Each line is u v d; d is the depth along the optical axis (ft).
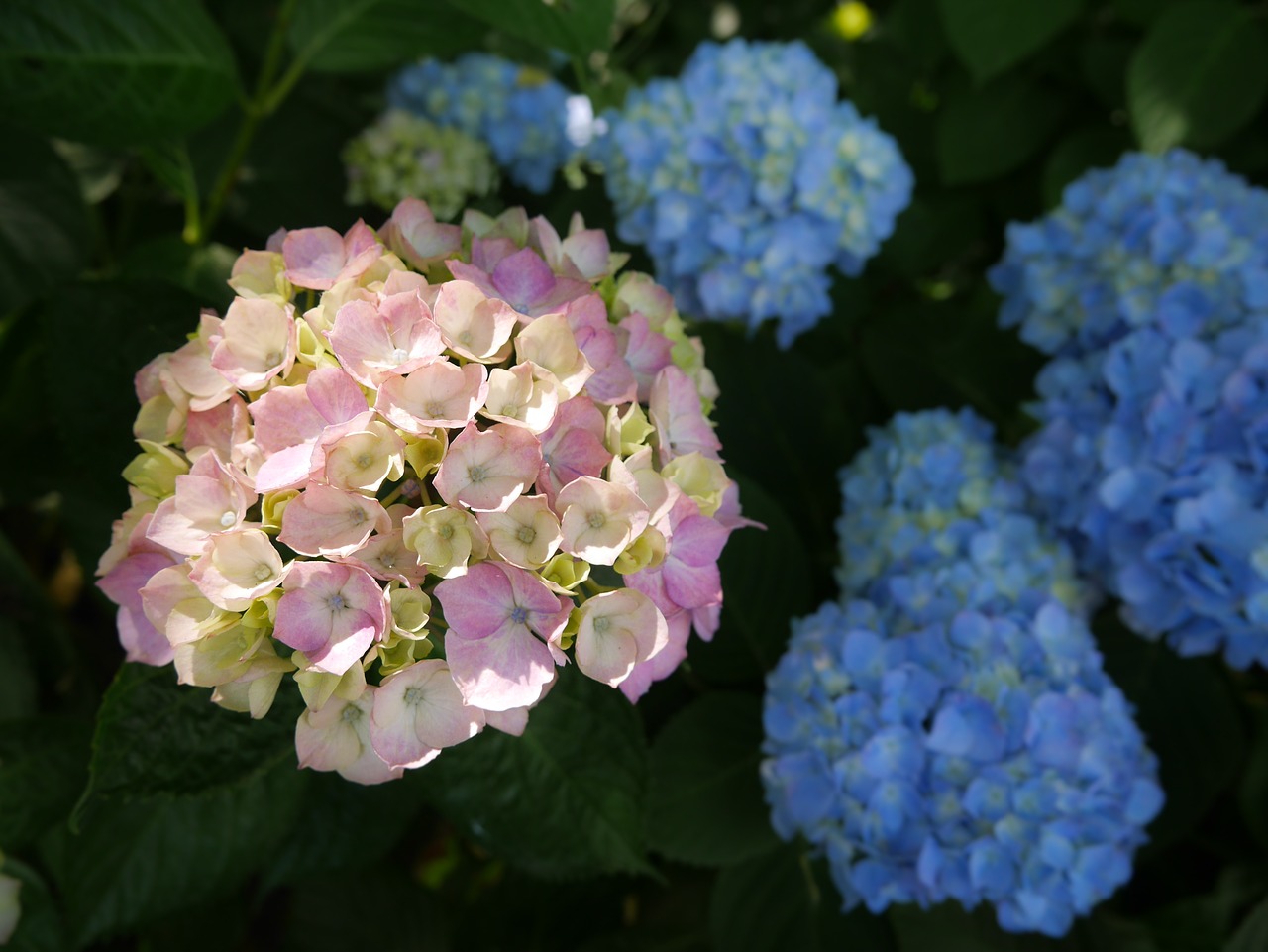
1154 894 2.80
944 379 2.87
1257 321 2.27
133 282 2.04
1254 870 2.55
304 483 1.56
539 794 2.01
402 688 1.57
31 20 2.19
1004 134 3.05
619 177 2.49
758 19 3.59
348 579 1.53
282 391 1.58
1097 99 3.14
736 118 2.41
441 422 1.55
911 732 2.10
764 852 2.37
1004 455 2.54
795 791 2.16
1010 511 2.38
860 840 2.14
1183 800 2.48
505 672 1.57
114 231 3.31
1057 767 2.11
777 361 2.65
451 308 1.62
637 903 2.93
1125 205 2.44
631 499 1.57
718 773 2.33
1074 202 2.52
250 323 1.65
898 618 2.26
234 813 2.18
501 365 1.65
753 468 2.63
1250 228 2.37
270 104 2.53
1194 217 2.36
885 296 3.26
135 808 2.16
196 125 2.36
